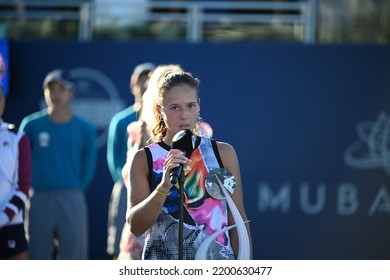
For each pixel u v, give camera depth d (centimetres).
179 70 667
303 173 1467
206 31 1588
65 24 1589
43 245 1230
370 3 1571
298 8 1573
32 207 1224
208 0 1580
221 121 1465
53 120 1238
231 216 592
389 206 1475
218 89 1465
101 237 1466
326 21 1575
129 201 588
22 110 1472
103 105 1466
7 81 1460
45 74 1472
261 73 1469
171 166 559
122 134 1131
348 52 1475
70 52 1471
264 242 1462
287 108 1469
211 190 578
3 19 1599
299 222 1465
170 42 1467
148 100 648
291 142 1469
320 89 1473
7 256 871
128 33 1591
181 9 1599
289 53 1469
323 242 1469
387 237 1472
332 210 1470
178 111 587
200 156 584
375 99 1478
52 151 1227
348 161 1472
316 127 1471
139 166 591
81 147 1248
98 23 1597
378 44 1476
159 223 580
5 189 860
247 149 1464
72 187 1235
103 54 1469
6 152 859
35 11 1599
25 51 1472
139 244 895
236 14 1595
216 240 579
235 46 1467
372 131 1478
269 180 1462
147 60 1471
